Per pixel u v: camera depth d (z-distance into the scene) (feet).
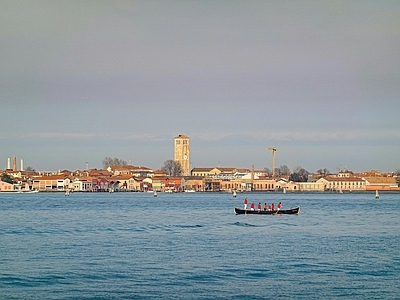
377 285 231.91
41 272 249.14
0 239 355.36
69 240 349.41
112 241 344.69
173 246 322.96
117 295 215.51
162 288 224.74
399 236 379.55
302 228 431.02
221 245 327.67
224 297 214.28
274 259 281.13
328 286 229.86
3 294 215.72
